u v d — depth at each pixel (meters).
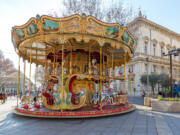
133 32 20.86
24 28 8.71
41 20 7.82
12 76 47.81
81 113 7.61
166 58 37.28
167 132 5.50
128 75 32.72
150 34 34.72
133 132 5.49
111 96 11.30
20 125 6.40
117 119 7.68
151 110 10.93
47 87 10.80
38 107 9.34
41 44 10.67
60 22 7.80
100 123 6.79
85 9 15.75
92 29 8.14
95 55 11.87
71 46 10.66
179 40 44.16
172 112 10.09
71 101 8.13
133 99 22.02
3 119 7.63
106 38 8.82
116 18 15.98
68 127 6.09
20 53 11.36
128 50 11.09
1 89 41.12
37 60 13.91
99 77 10.06
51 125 6.38
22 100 11.38
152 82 25.84
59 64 12.04
